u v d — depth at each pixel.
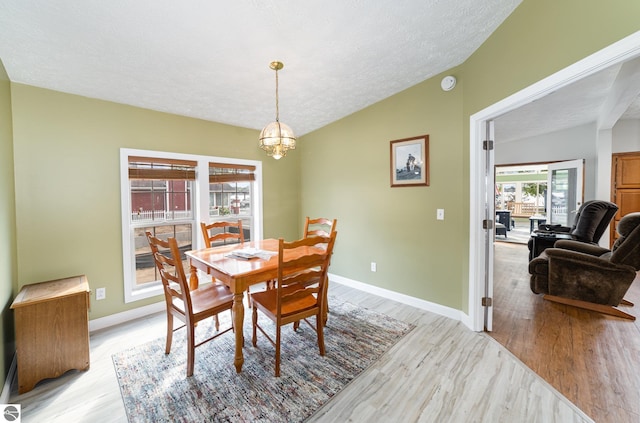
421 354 2.17
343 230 3.82
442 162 2.78
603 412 1.57
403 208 3.13
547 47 1.66
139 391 1.78
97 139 2.55
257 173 3.87
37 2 1.48
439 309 2.88
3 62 1.93
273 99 3.01
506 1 1.85
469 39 2.23
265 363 2.06
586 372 1.91
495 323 2.66
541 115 4.42
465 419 1.54
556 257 3.07
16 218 2.17
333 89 2.93
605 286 2.82
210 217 3.47
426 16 1.92
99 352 2.21
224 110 3.13
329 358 2.12
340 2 1.71
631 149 4.86
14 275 2.08
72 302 1.93
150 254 3.01
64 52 1.92
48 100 2.31
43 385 1.84
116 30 1.75
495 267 4.70
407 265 3.14
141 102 2.72
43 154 2.29
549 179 5.80
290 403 1.67
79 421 1.56
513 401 1.67
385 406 1.65
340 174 3.81
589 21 1.39
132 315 2.79
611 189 4.99
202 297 2.19
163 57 2.09
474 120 2.41
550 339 2.35
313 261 1.99
